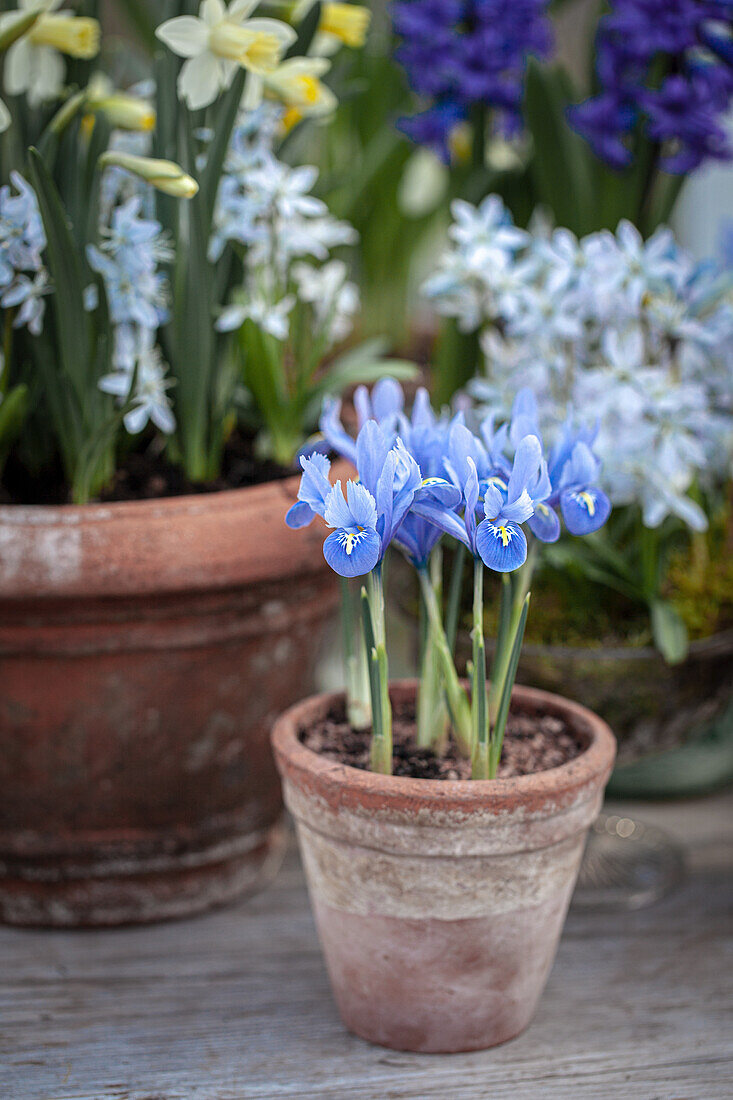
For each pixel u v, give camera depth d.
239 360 0.88
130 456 0.90
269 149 0.90
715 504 0.91
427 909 0.72
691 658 0.85
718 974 0.82
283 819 0.92
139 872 0.85
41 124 0.85
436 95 1.03
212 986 0.81
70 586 0.78
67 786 0.83
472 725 0.73
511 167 1.05
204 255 0.82
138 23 1.06
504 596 0.74
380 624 0.72
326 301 0.96
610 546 0.89
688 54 0.94
